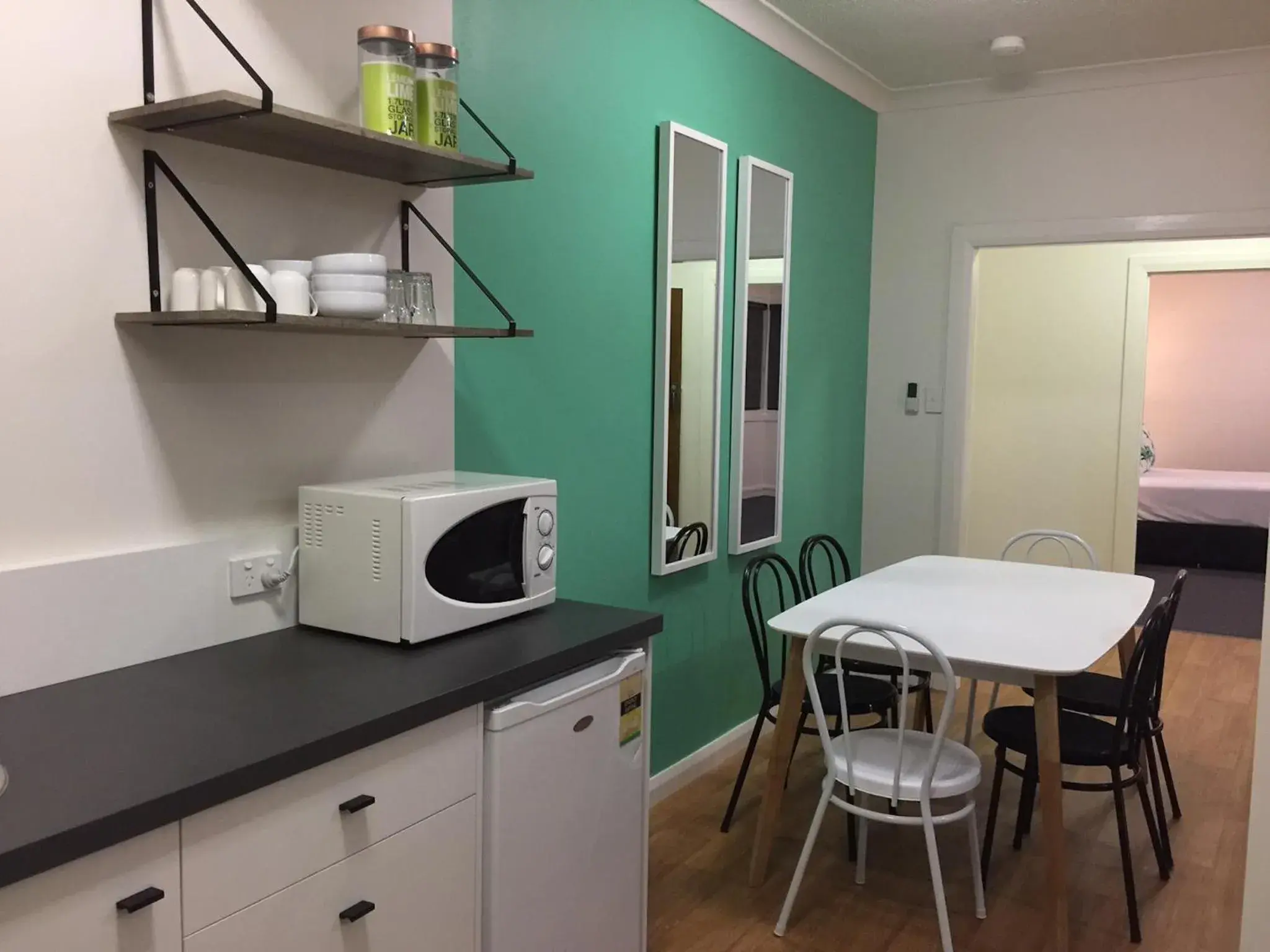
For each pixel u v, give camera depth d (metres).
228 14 1.77
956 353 4.37
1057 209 4.13
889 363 4.52
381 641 1.86
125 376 1.66
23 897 1.08
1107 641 2.39
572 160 2.62
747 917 2.53
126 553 1.66
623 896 2.07
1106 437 5.70
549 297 2.58
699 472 3.29
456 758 1.64
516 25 2.40
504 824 1.73
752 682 3.76
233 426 1.84
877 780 2.29
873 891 2.65
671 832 2.99
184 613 1.76
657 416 3.03
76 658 1.61
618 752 2.02
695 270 3.15
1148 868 2.78
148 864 1.20
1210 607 5.91
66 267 1.57
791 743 2.62
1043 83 4.08
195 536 1.79
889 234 4.47
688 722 3.36
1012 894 2.64
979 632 2.47
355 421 2.07
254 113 1.54
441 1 2.18
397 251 2.13
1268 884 1.55
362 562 1.84
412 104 1.84
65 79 1.55
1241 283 7.96
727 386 3.45
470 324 2.34
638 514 3.01
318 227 1.96
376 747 1.49
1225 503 7.00
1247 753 3.62
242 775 1.27
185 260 1.73
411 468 2.21
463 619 1.90
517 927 1.78
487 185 2.36
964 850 2.88
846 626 2.46
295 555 1.94
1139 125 3.95
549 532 2.12
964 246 4.32
